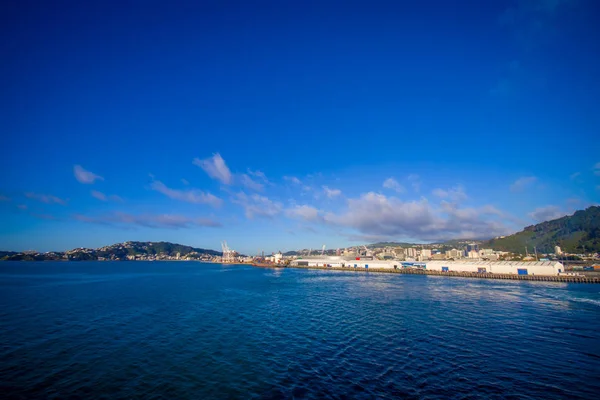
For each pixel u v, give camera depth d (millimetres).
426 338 38938
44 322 48500
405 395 23406
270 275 172500
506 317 51875
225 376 27297
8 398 23375
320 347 35406
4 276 152250
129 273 189250
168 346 36031
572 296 78875
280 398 23062
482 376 27172
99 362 30891
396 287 101750
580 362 30875
